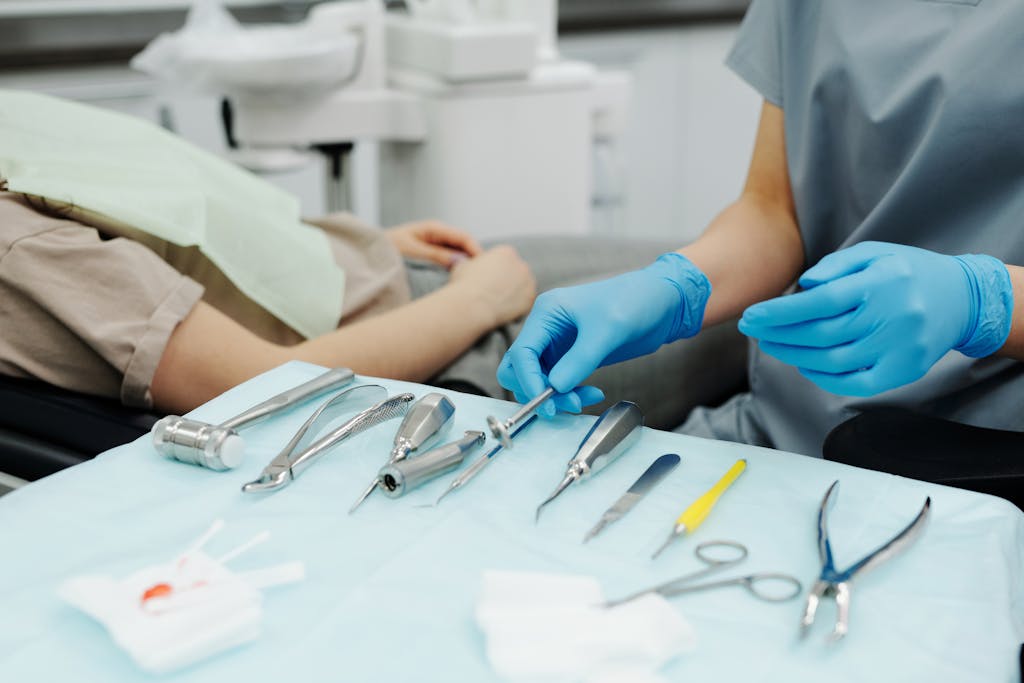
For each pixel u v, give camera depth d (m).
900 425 0.73
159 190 1.00
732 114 2.97
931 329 0.62
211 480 0.55
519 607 0.42
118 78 2.16
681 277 0.77
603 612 0.42
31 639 0.42
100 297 0.84
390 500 0.53
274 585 0.45
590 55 2.70
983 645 0.42
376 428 0.61
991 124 0.83
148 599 0.42
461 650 0.41
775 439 1.02
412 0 1.96
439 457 0.55
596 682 0.39
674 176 2.98
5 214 0.86
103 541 0.49
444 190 1.89
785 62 1.00
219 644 0.41
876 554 0.47
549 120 1.93
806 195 0.99
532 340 0.68
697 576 0.46
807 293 0.60
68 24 2.29
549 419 0.63
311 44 1.80
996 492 0.63
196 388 0.86
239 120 1.81
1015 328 0.72
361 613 0.44
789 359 0.63
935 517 0.52
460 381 1.08
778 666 0.41
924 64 0.88
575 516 0.52
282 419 0.62
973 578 0.47
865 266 0.63
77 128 1.10
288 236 1.10
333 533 0.50
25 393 0.84
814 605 0.43
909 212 0.90
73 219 0.91
